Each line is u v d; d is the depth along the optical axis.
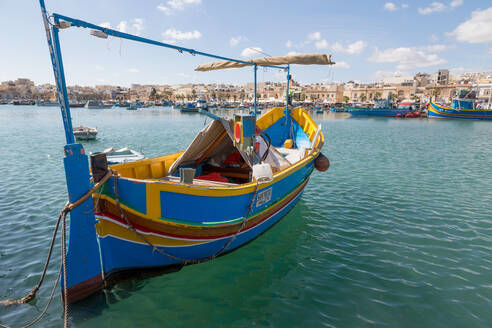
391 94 128.75
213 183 6.28
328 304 4.86
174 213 4.72
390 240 7.14
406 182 12.47
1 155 18.83
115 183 4.24
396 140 28.80
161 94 196.38
